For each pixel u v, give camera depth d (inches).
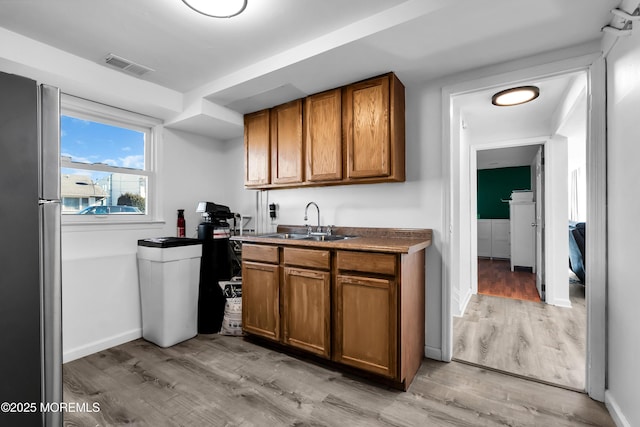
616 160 63.3
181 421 62.9
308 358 89.8
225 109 112.4
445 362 87.2
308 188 115.7
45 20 68.3
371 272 74.3
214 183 136.9
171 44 78.8
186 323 103.3
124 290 103.6
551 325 114.2
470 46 72.3
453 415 64.2
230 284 111.0
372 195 101.0
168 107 106.3
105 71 90.5
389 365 71.9
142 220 112.7
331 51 74.5
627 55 57.8
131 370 83.5
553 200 139.6
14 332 37.3
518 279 190.4
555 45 71.8
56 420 41.7
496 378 78.5
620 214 61.5
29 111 38.3
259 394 72.0
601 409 65.9
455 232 123.9
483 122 145.6
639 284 53.8
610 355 66.6
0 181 36.0
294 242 87.4
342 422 62.3
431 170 90.8
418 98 92.7
